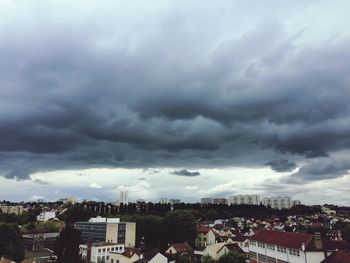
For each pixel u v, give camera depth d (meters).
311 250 64.62
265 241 80.62
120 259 102.50
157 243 144.62
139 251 104.00
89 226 146.75
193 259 104.69
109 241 135.38
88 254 113.38
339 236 153.38
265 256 81.31
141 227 149.00
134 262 94.56
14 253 99.88
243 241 133.25
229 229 181.75
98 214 197.12
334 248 65.88
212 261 96.06
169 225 140.25
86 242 126.62
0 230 100.50
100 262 104.06
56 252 78.50
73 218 185.25
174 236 139.50
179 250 116.94
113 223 138.62
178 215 140.88
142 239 148.38
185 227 138.25
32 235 148.12
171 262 99.62
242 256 93.88
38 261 97.12
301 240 68.44
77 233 79.88
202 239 146.38
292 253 69.56
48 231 166.25
